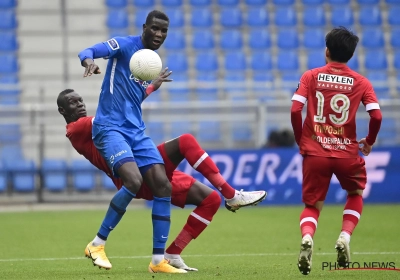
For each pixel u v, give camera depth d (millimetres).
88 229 40625
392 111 60281
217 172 22125
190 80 71875
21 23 76000
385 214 47906
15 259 27359
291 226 41531
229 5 81250
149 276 20672
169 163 22375
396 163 56281
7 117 58531
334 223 42469
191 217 22703
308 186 20766
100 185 60344
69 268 24047
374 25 81438
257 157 55406
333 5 82688
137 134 21797
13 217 49156
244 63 75688
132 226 42156
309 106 20719
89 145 23234
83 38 75500
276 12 81250
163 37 22031
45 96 65438
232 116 58906
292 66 76375
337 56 20844
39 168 58562
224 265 24422
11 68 71938
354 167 20562
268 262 25406
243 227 41062
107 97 21750
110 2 79188
